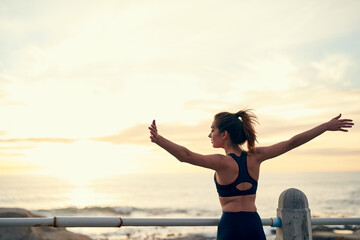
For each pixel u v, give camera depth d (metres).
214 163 2.72
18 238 11.70
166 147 2.55
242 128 2.92
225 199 2.83
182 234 23.73
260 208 59.81
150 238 21.89
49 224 2.83
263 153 2.92
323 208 57.62
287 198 3.20
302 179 178.50
